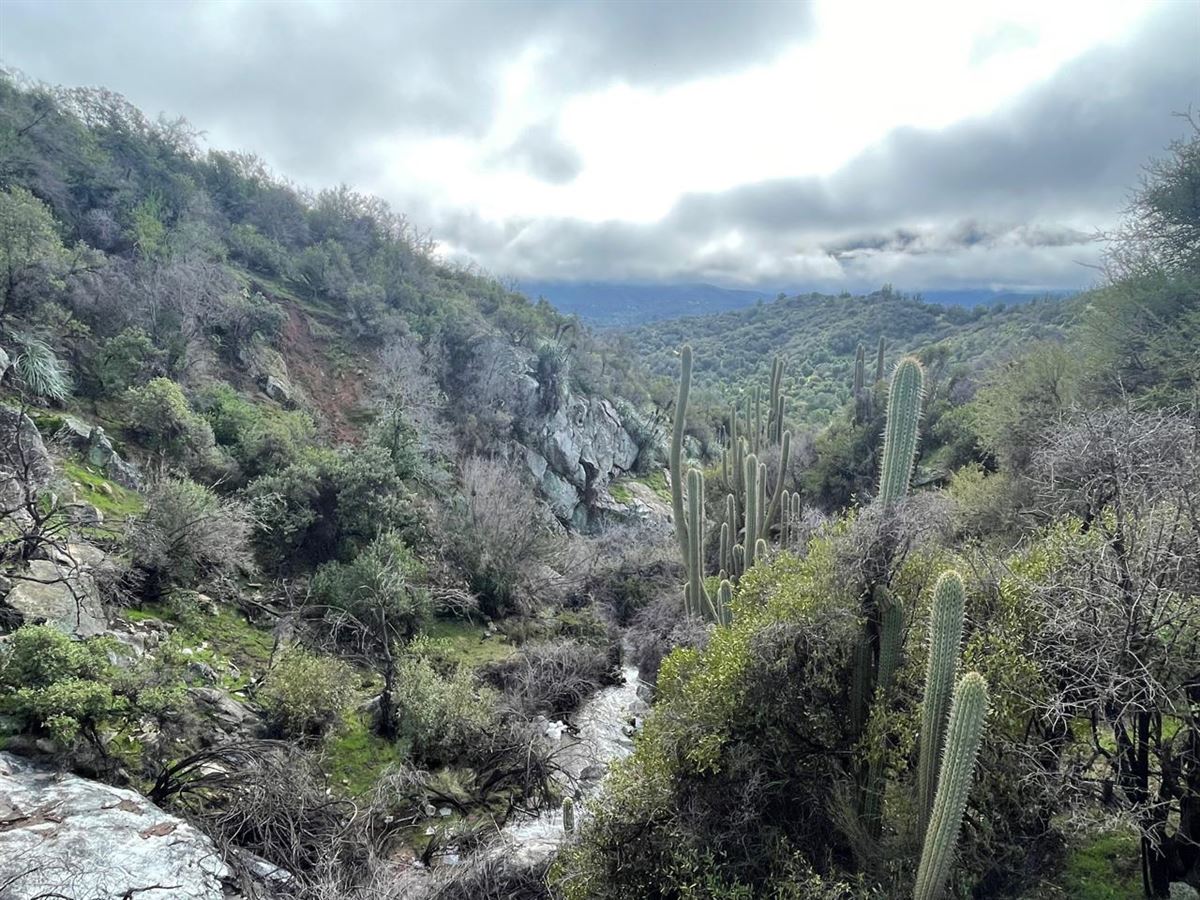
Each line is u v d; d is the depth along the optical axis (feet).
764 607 24.72
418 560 56.13
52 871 17.69
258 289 104.73
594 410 130.93
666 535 80.79
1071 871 18.42
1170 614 16.21
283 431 62.85
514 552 60.54
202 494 42.57
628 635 58.54
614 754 39.09
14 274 52.47
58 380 50.52
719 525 68.54
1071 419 27.43
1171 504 17.38
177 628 36.88
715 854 19.75
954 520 29.22
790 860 18.60
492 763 33.83
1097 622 16.79
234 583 44.60
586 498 115.75
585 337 165.07
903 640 20.74
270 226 131.85
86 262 65.31
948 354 113.70
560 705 46.60
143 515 40.57
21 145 79.30
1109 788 17.35
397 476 64.54
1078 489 21.21
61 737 21.94
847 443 83.87
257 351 85.46
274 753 26.94
